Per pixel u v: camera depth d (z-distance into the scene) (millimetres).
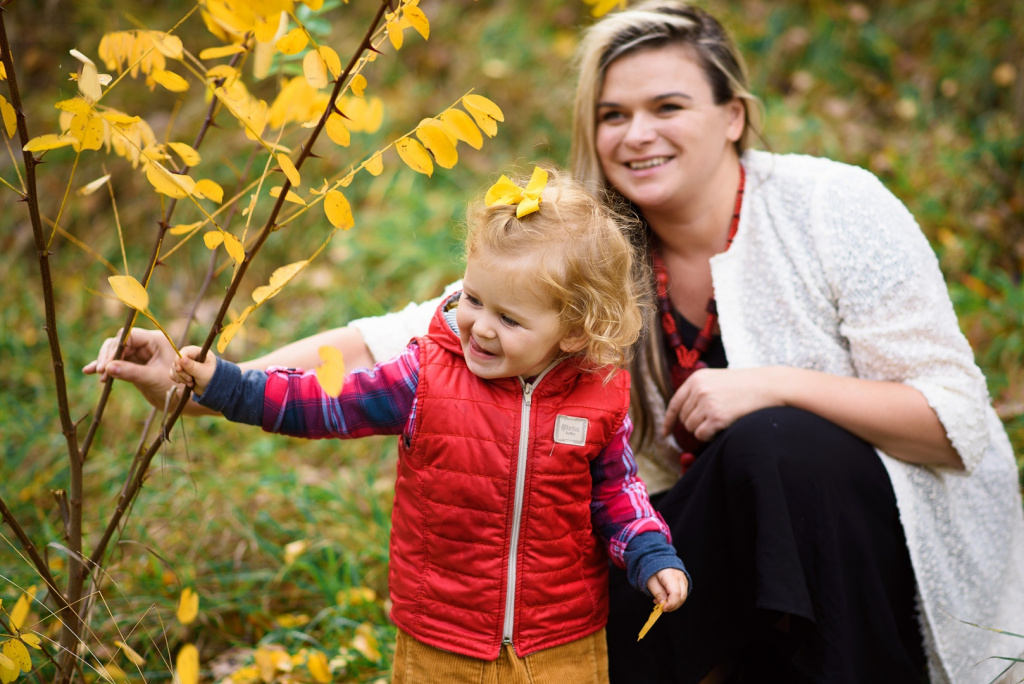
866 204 1930
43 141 1290
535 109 4367
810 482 1729
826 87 4391
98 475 2857
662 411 2041
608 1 1547
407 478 1598
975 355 3107
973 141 4000
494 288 1492
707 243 2039
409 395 1574
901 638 1907
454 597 1577
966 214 3746
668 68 1911
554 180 1705
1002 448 2023
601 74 1983
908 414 1820
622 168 1982
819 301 1936
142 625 2201
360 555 2564
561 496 1574
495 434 1543
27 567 2287
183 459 2971
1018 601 1981
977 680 1903
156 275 3861
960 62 4293
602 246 1558
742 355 1959
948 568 1900
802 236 1958
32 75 4258
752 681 1941
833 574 1715
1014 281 3490
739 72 2012
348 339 1875
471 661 1583
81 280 3832
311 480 2939
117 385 3248
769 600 1631
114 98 4227
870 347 1892
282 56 1727
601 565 1700
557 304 1514
